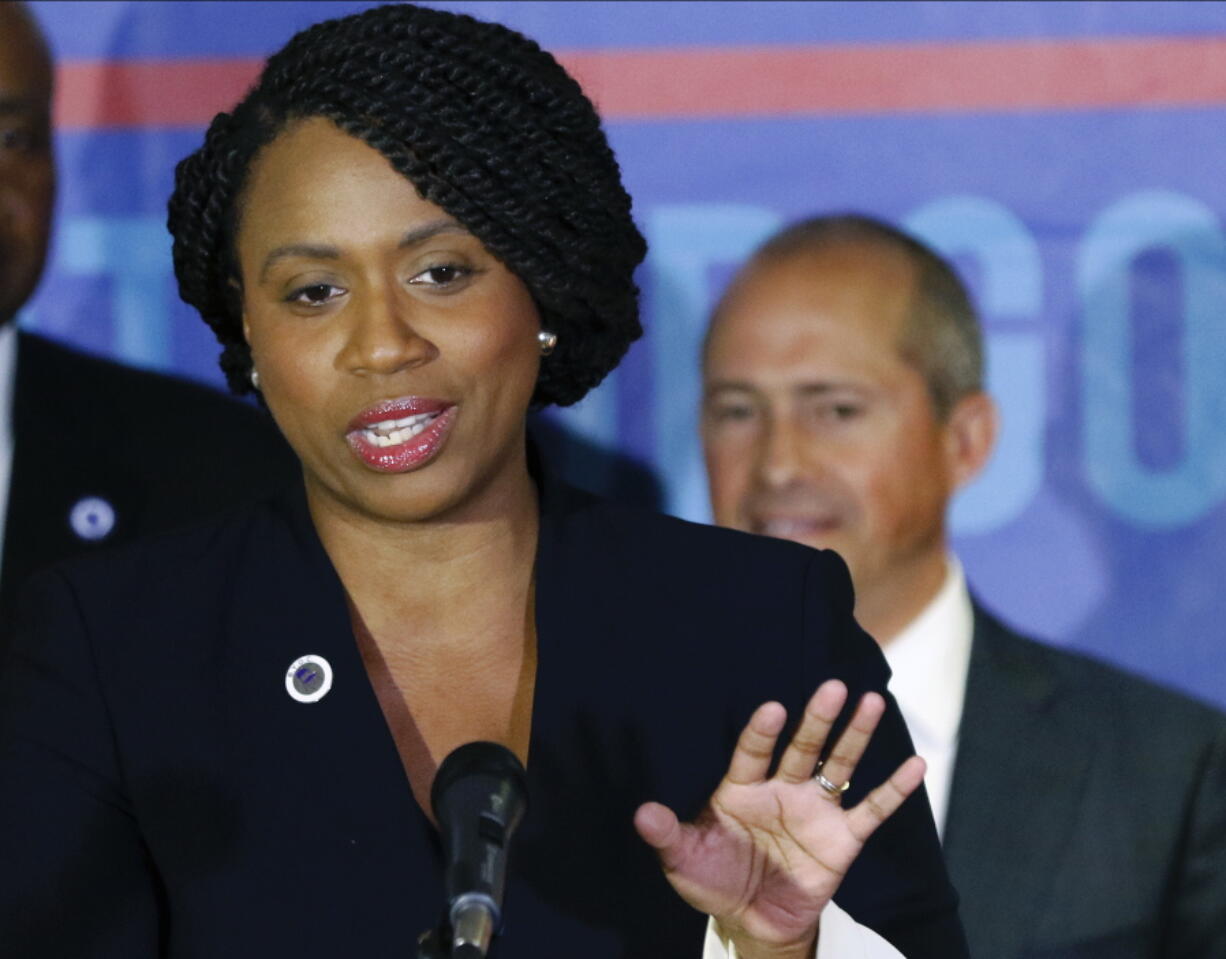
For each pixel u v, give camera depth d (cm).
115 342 1137
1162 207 1109
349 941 614
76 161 1135
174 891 631
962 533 1118
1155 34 1107
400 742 651
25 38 1127
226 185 654
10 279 1130
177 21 1132
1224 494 1107
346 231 613
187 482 1135
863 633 708
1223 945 1086
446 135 618
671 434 1128
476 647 670
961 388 1116
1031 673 1109
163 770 637
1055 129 1111
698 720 661
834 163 1116
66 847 627
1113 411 1110
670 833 559
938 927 661
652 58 1119
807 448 1118
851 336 1116
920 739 1108
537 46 677
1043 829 1094
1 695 669
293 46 654
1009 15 1108
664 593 683
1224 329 1107
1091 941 1087
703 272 1123
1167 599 1108
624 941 625
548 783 641
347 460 635
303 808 629
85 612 670
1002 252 1113
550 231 638
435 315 623
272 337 636
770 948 588
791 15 1112
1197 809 1093
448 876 450
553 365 710
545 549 681
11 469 1124
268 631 659
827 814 578
